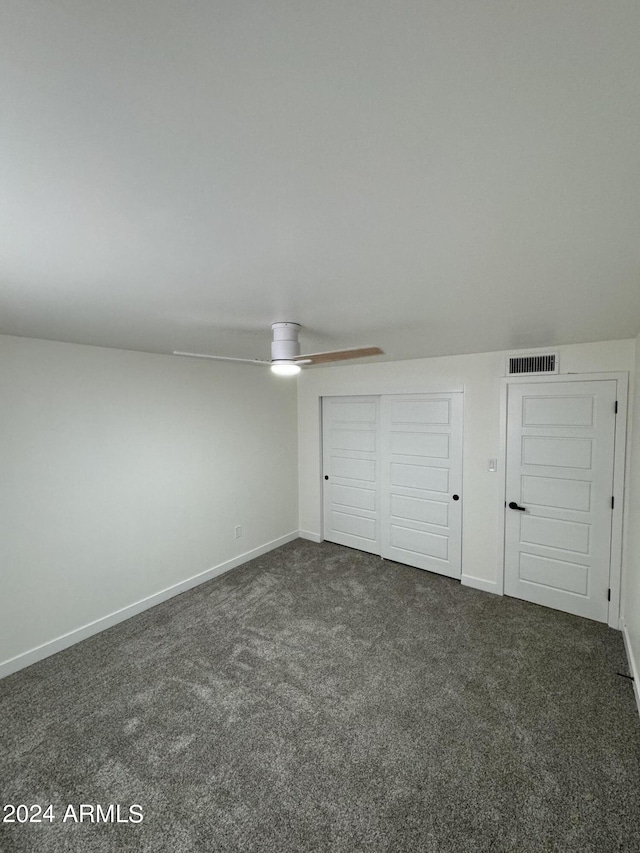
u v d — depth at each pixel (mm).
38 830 1616
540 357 3264
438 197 882
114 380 3195
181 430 3730
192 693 2377
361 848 1521
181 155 721
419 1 435
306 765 1880
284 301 1740
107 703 2305
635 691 2307
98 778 1827
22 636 2672
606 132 656
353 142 688
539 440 3330
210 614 3320
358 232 1059
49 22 460
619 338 2852
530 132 661
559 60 517
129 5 438
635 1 434
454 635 2959
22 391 2662
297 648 2820
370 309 1883
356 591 3697
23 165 742
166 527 3615
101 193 857
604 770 1833
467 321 2170
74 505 2953
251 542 4512
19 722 2168
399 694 2348
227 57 512
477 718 2158
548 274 1396
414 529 4199
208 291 1574
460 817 1629
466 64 525
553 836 1554
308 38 483
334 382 4711
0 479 2568
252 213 957
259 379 4562
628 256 1224
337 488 4898
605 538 3072
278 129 654
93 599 3072
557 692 2348
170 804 1704
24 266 1292
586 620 3158
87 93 572
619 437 2971
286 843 1543
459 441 3805
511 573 3543
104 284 1494
